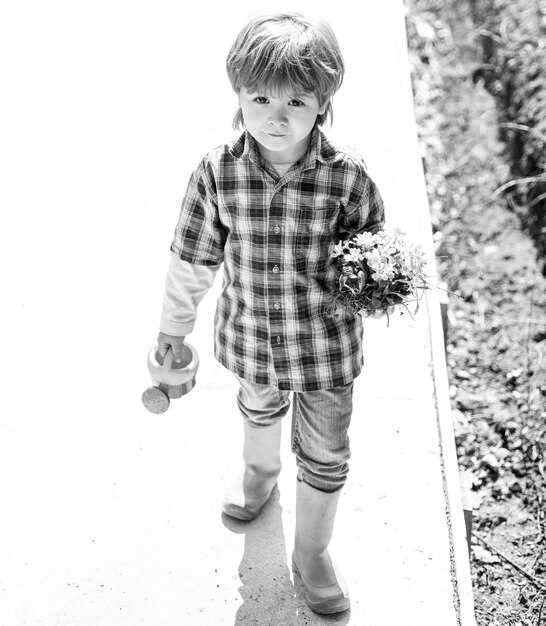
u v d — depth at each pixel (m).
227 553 2.97
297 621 2.80
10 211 4.22
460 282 4.90
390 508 3.12
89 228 4.16
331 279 2.57
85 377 3.55
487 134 5.68
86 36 5.31
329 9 5.52
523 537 3.77
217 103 4.86
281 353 2.59
